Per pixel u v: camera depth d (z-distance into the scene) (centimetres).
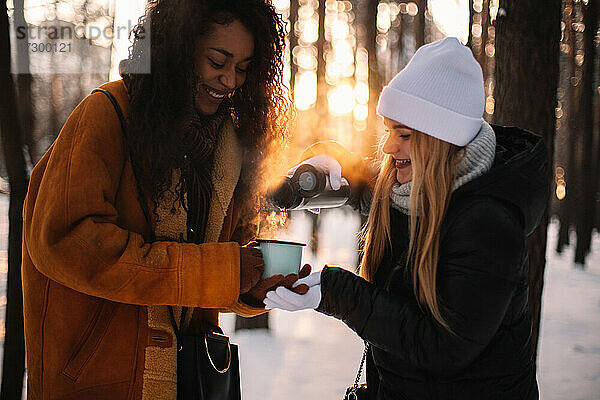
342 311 160
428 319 152
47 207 149
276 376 441
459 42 166
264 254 169
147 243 159
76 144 152
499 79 339
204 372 174
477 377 158
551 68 331
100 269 150
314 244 1268
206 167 180
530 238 332
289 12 1195
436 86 160
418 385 162
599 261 1320
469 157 156
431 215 154
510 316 158
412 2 1407
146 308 165
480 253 148
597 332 645
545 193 162
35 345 163
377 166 211
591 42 1102
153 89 160
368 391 183
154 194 161
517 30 330
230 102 190
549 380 459
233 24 165
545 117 331
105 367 161
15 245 259
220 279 156
